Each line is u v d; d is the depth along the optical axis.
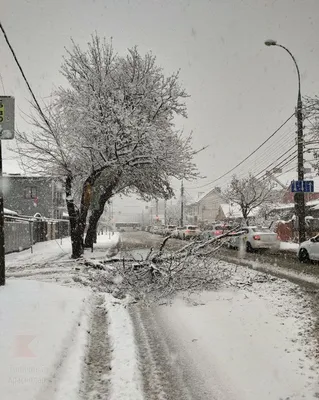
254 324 6.36
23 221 24.28
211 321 6.69
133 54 19.89
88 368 4.74
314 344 5.29
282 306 7.45
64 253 21.28
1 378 3.97
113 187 22.20
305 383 4.19
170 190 22.97
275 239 18.94
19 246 23.19
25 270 14.34
